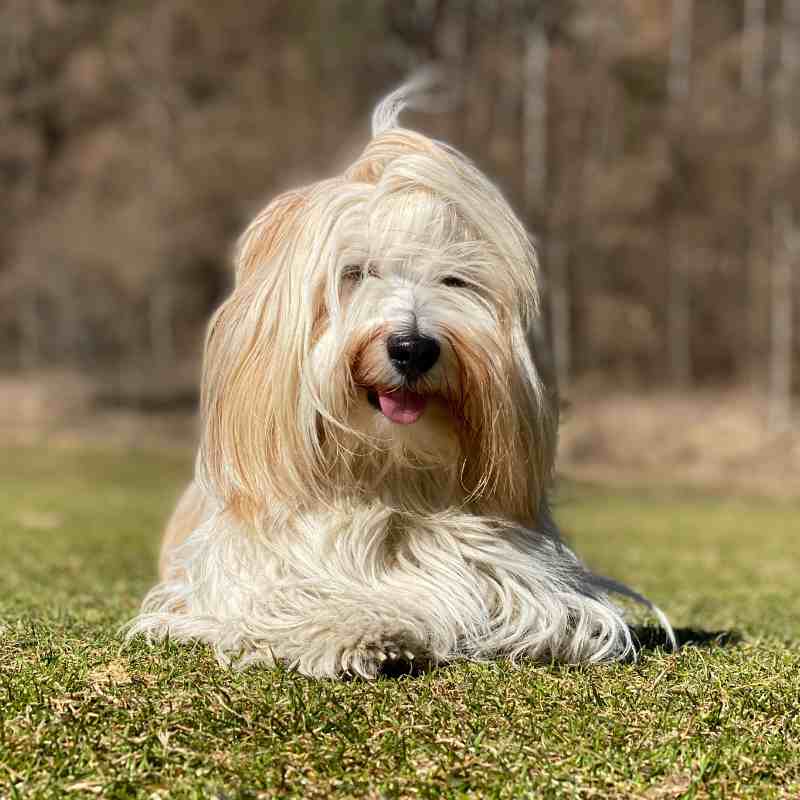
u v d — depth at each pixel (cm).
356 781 279
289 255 393
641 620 531
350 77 3794
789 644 471
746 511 1861
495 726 314
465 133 3547
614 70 3872
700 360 3831
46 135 4488
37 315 4078
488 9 3753
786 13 3659
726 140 3675
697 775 284
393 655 365
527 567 412
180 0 4194
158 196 3806
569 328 3803
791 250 3375
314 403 386
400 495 409
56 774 279
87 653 383
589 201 3628
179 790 271
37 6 4459
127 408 3359
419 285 399
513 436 401
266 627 384
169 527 596
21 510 1458
